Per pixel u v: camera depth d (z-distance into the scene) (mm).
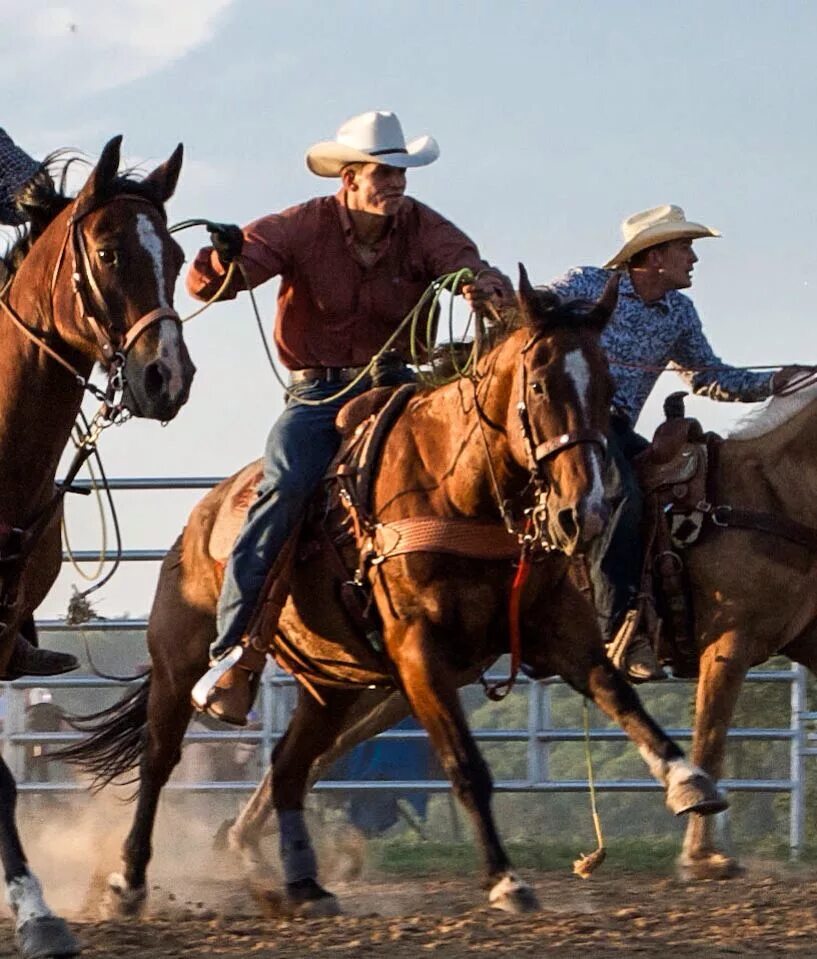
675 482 12211
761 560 12086
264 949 9148
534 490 9477
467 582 9828
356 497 10242
